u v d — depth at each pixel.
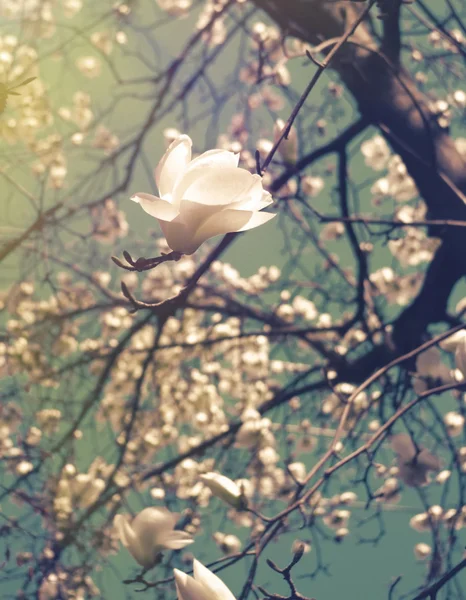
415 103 2.13
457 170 2.81
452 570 1.59
